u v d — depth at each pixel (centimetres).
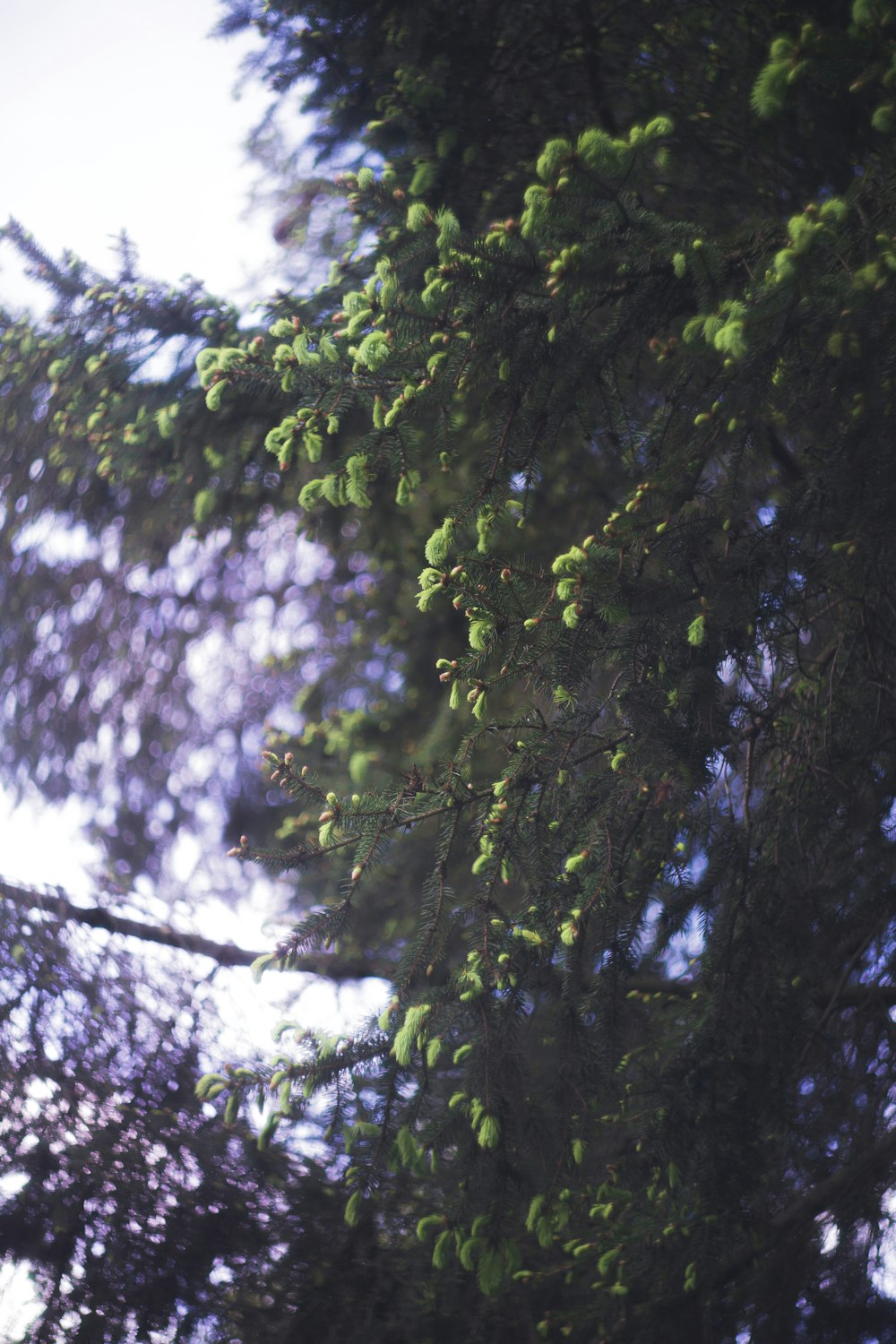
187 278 338
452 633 471
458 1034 212
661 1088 221
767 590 197
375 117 308
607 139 175
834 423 182
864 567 190
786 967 231
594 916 213
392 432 205
